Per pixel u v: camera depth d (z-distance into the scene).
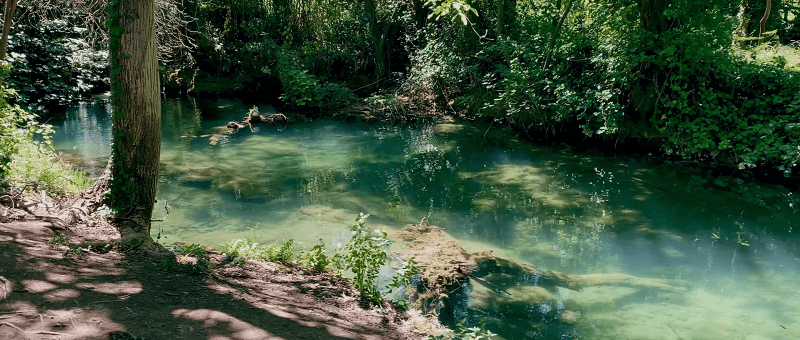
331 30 22.64
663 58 13.34
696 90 13.42
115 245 5.75
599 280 7.13
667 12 12.74
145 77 6.64
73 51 19.67
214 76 22.55
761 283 7.18
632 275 7.38
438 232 8.62
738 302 6.62
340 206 10.03
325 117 18.95
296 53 21.83
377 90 21.62
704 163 13.05
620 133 14.22
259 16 23.73
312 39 22.83
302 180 11.70
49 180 8.41
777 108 12.54
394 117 18.58
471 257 7.58
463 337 5.27
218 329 3.89
